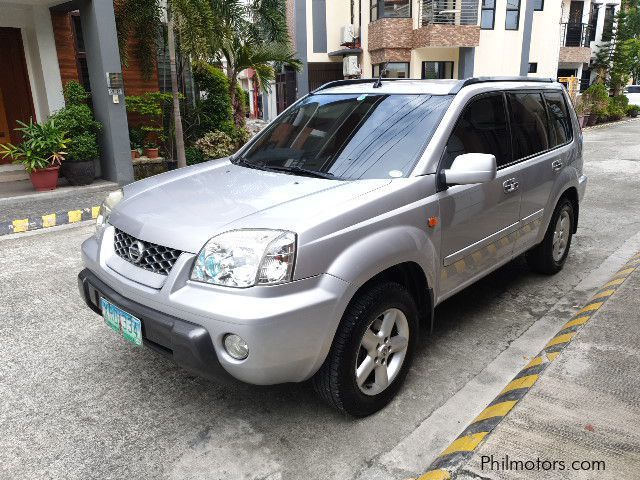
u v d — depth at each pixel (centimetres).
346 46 2297
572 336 332
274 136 376
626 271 451
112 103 901
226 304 227
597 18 3012
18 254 566
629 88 3244
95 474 245
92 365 340
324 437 269
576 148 484
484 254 358
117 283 266
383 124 332
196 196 289
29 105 991
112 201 319
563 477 214
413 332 297
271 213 253
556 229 471
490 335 379
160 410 293
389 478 241
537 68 2423
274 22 1172
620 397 266
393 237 270
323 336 241
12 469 247
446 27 1975
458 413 286
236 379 240
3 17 922
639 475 214
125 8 972
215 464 251
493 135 366
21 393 309
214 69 1205
